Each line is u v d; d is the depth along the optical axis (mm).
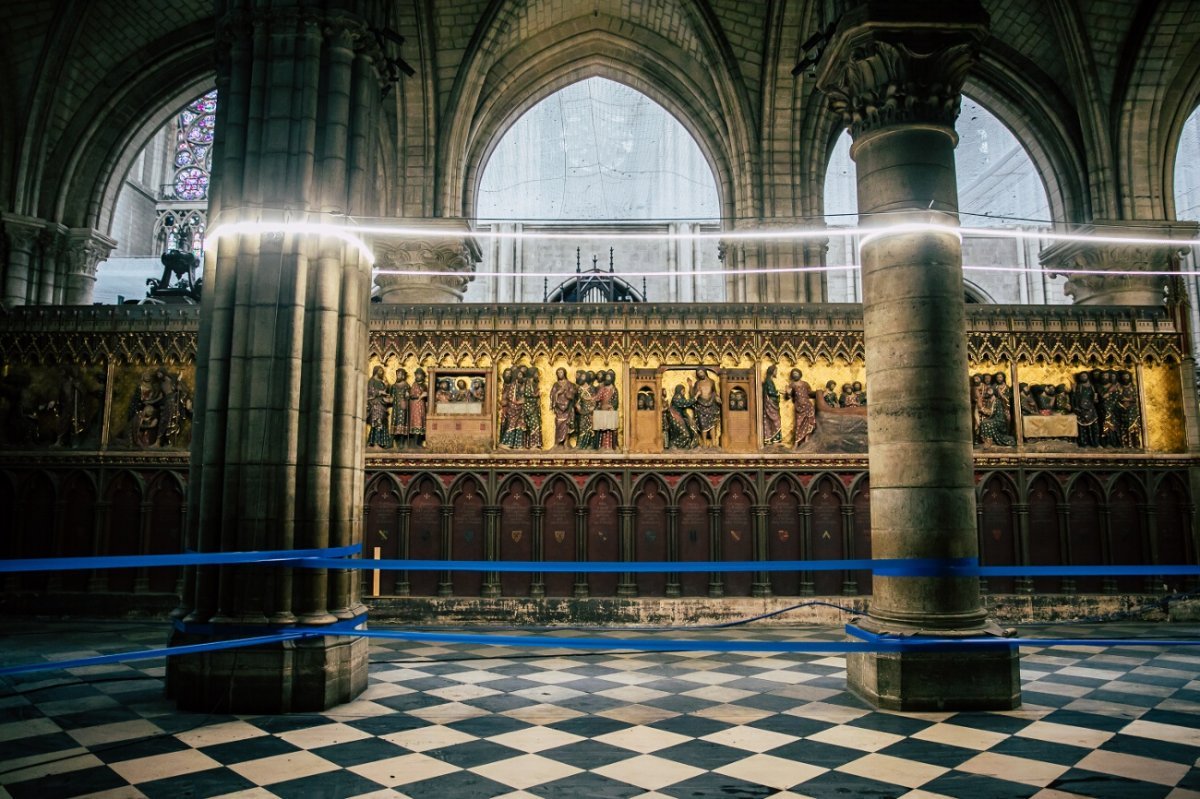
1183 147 33750
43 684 9500
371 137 9836
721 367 15977
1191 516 15961
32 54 18844
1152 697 8984
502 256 34969
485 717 8125
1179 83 18906
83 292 19672
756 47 19797
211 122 40344
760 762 6629
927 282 8812
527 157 36781
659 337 16016
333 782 6078
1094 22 18672
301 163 9023
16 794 5762
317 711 8258
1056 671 10633
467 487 15758
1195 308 30125
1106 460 15984
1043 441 16047
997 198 37062
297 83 9180
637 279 34938
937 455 8594
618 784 6082
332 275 9016
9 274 18469
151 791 5848
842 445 15773
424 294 18578
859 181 9555
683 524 15719
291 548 8500
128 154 20797
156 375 16141
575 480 15719
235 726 7660
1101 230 18672
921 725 7770
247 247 8883
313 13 9172
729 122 20312
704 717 8156
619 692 9359
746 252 19766
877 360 9008
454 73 19266
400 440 15773
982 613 8680
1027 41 19719
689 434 15719
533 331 15938
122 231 36812
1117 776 6230
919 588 8539
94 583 15516
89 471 15836
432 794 5844
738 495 15836
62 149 19594
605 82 36656
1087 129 19078
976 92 20938
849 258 35344
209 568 8508
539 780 6168
